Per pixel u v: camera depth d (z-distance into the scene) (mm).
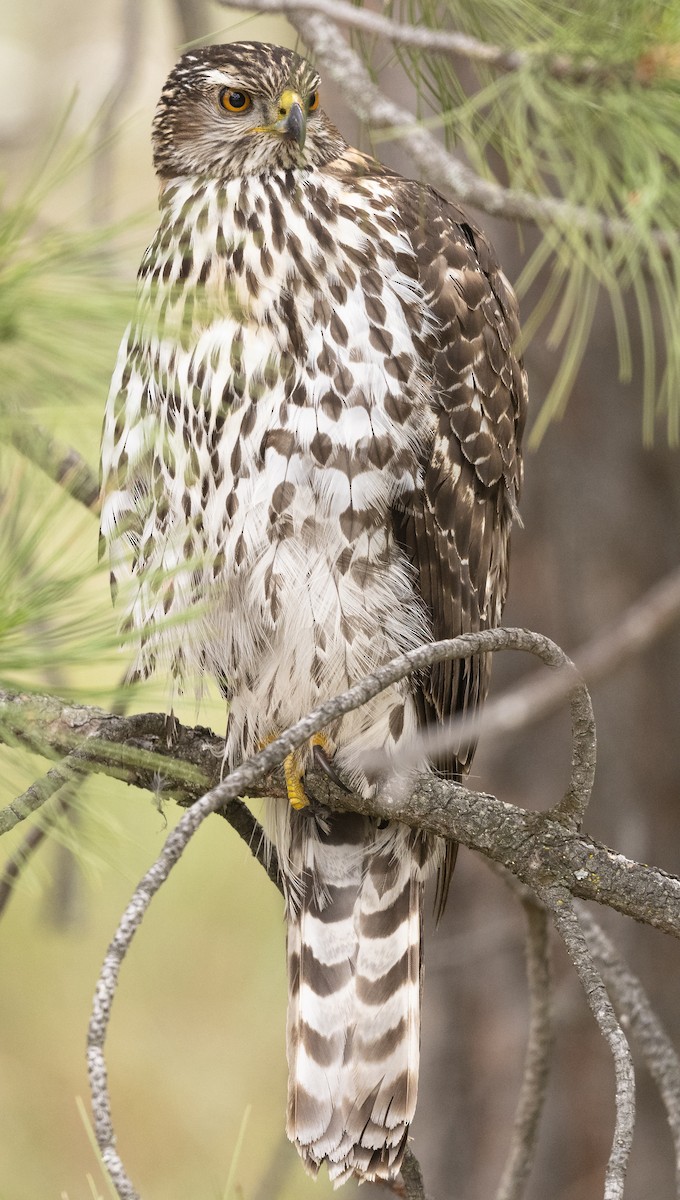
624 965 6215
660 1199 9477
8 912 11477
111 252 4289
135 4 8500
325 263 6734
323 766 6750
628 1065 4895
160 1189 11336
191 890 11523
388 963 7160
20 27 12727
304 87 7066
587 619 9688
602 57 5285
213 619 6785
